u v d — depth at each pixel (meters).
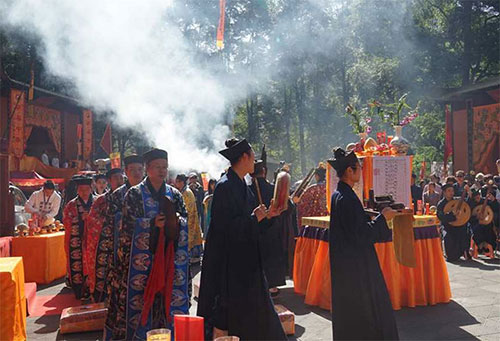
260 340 3.74
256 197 6.31
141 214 4.37
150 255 4.32
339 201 3.93
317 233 6.75
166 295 4.23
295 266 7.16
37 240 8.01
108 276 5.26
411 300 6.16
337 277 3.88
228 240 3.79
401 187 6.21
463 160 19.38
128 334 4.27
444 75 25.12
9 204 8.21
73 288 6.95
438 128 25.16
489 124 18.00
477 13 25.00
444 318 5.72
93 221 6.42
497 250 10.88
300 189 4.01
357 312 3.76
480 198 10.19
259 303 3.76
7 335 4.30
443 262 6.43
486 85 17.19
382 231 3.93
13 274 4.38
